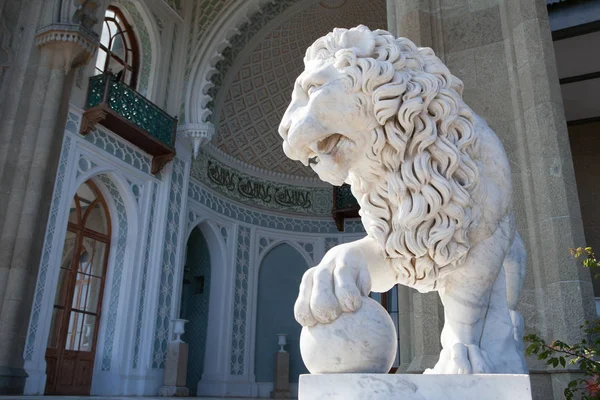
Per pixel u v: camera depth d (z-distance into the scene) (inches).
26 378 274.5
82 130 337.4
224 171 507.5
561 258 111.7
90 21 336.2
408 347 131.8
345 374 37.0
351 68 43.3
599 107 356.8
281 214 538.6
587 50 294.5
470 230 46.9
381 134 44.1
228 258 490.0
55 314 324.2
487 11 143.5
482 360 41.9
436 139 45.6
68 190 322.3
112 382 340.5
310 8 515.2
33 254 283.7
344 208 529.0
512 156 128.8
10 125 295.7
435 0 149.6
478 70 138.9
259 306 507.2
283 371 466.3
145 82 423.8
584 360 78.6
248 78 523.8
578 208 115.6
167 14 449.1
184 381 372.2
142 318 370.9
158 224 399.2
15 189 287.1
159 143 387.9
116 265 368.8
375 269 46.8
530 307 115.7
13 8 316.2
